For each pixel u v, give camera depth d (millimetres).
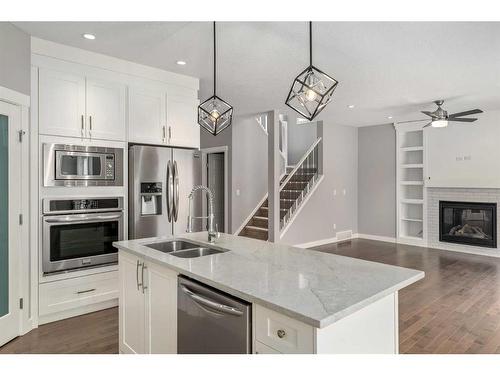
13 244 2828
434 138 6742
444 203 6664
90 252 3355
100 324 3152
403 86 4453
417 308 3607
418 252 6398
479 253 6227
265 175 7375
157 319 2119
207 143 7289
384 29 2795
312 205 6988
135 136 3697
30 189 3010
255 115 6676
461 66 3688
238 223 6836
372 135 7809
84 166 3332
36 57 3045
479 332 3029
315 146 7402
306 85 1877
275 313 1394
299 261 2072
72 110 3260
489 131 6055
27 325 2971
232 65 3711
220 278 1709
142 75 3734
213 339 1672
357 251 6480
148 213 3723
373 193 7805
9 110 2791
